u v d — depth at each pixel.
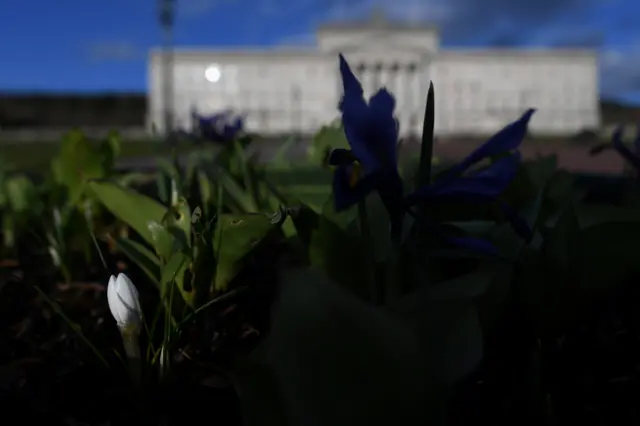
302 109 167.25
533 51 168.25
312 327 1.85
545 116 168.88
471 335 2.33
